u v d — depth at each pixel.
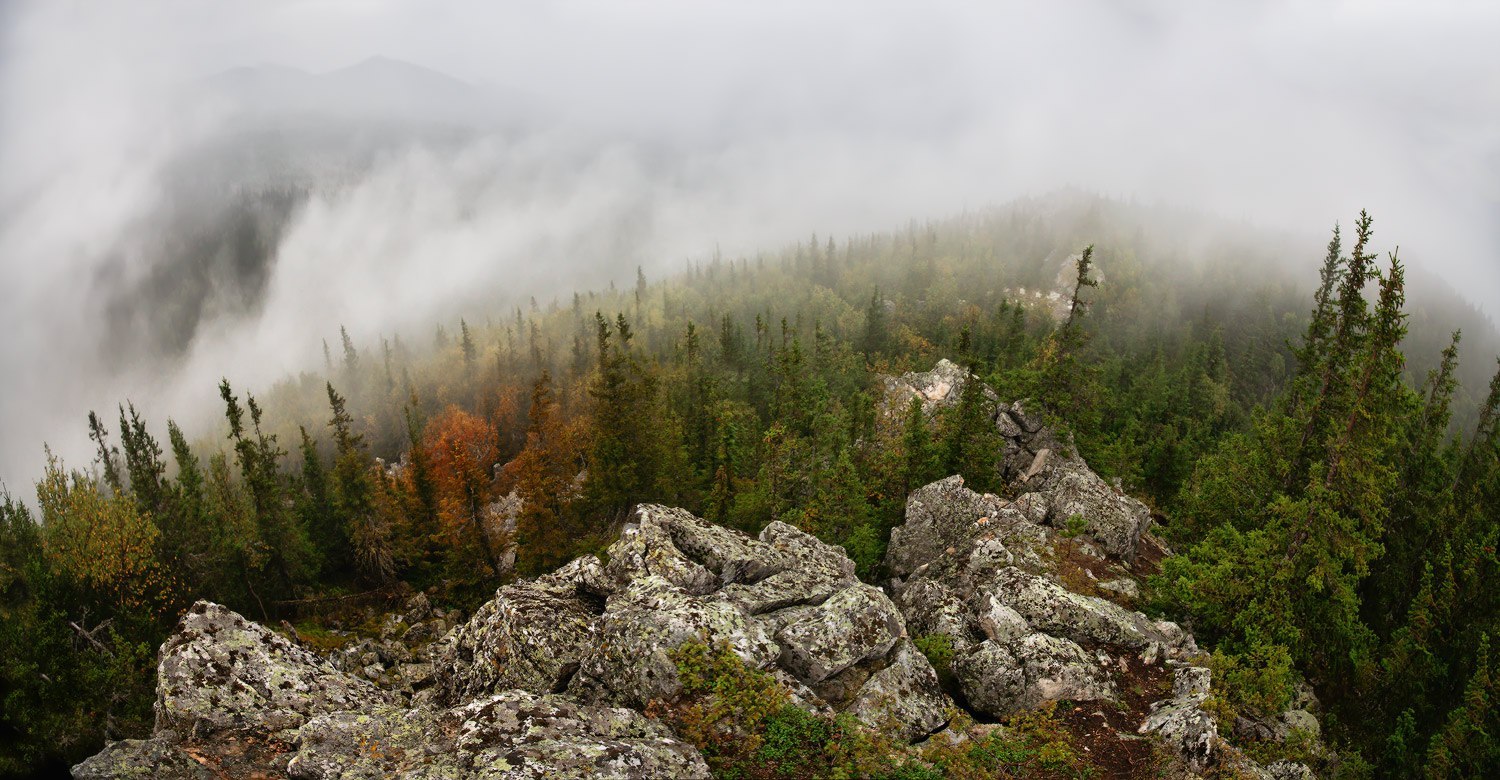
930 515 34.38
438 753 13.30
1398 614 30.03
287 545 55.38
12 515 53.97
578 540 51.91
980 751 15.30
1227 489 33.44
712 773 13.09
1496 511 32.06
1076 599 21.89
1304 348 36.56
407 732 14.48
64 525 48.53
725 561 21.34
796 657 16.73
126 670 32.12
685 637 15.62
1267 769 17.53
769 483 46.28
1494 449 38.91
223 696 16.11
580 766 11.81
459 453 50.25
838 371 105.38
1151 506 55.50
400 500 58.06
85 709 30.11
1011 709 18.56
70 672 30.66
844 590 18.86
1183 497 40.94
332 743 14.05
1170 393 94.88
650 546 20.97
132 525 44.91
